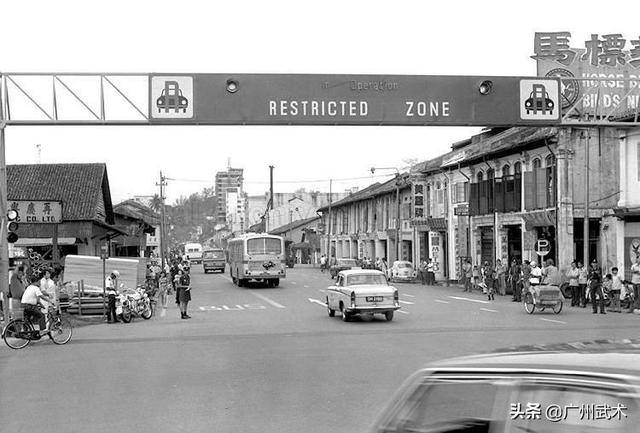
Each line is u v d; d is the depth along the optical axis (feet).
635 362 10.08
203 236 604.49
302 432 27.66
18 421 30.68
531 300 84.33
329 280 179.01
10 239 68.80
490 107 70.54
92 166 151.84
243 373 42.27
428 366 11.97
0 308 70.03
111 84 67.21
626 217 104.53
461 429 11.08
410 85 69.46
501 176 137.49
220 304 108.58
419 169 179.83
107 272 101.45
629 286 89.25
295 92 68.23
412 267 173.37
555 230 115.85
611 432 9.65
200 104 67.67
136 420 30.30
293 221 369.50
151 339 62.80
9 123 67.15
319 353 50.85
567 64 122.11
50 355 53.42
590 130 114.32
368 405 32.42
